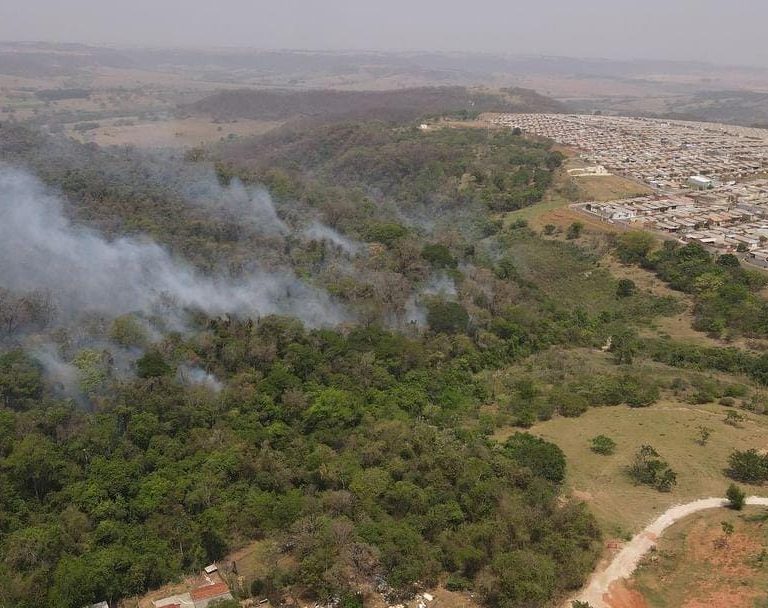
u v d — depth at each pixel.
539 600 43.16
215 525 51.97
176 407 65.75
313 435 65.12
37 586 44.78
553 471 58.53
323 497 54.75
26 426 59.88
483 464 58.03
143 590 47.81
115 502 53.94
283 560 49.16
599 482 58.69
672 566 47.16
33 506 53.81
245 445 61.53
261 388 71.19
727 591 44.34
